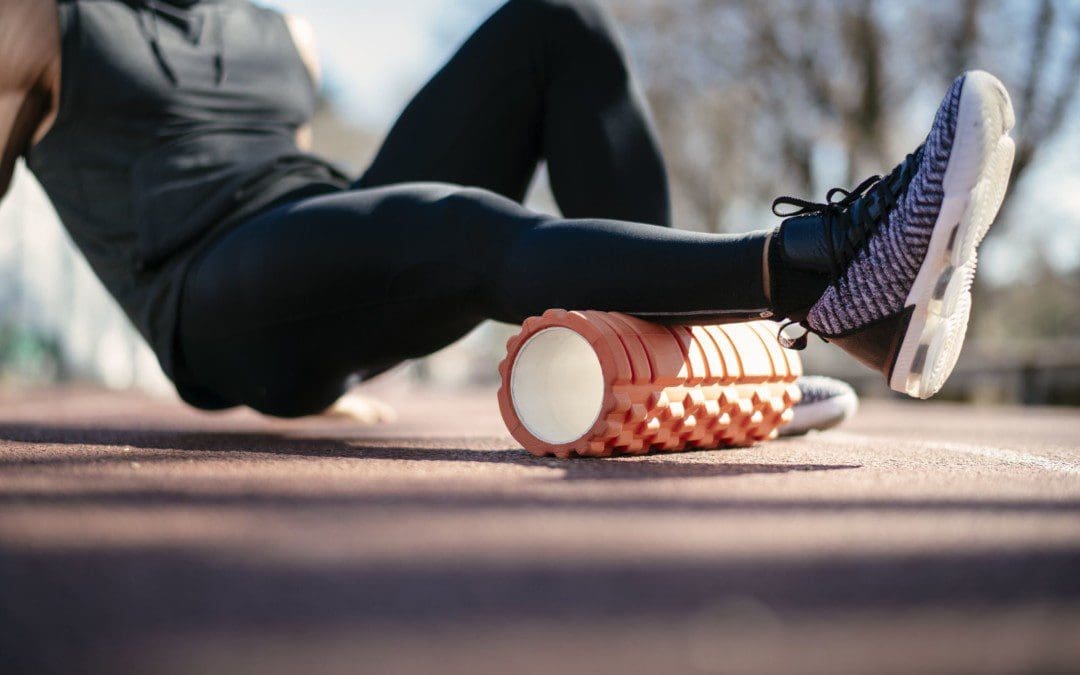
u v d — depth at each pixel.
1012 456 2.22
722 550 0.94
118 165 2.43
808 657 0.60
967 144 1.54
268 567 0.86
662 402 1.87
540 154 2.62
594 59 2.43
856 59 15.23
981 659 0.60
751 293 1.72
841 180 16.58
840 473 1.67
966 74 1.59
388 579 0.82
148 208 2.37
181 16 2.55
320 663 0.60
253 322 2.23
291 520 1.09
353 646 0.64
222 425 3.57
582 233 1.87
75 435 2.62
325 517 1.11
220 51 2.55
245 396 2.43
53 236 10.86
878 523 1.09
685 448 2.15
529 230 1.94
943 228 1.56
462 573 0.84
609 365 1.78
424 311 2.08
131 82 2.40
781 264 1.69
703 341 2.01
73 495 1.26
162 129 2.42
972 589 0.79
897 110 15.36
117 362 12.11
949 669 0.58
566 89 2.43
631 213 2.38
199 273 2.30
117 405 6.32
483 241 1.97
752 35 16.25
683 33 17.03
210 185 2.37
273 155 2.48
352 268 2.07
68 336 11.16
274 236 2.15
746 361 2.09
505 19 2.46
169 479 1.46
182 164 2.38
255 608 0.73
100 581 0.81
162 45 2.46
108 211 2.44
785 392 2.29
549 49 2.44
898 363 1.68
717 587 0.79
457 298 2.04
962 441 2.91
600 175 2.38
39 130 2.45
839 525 1.08
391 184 2.56
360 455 1.98
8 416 4.27
